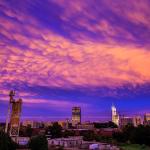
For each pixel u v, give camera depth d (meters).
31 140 83.50
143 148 126.50
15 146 84.75
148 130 147.12
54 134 193.12
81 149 108.50
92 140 164.12
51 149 102.56
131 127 174.38
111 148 110.50
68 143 122.69
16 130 106.38
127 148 121.12
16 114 108.00
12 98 109.62
